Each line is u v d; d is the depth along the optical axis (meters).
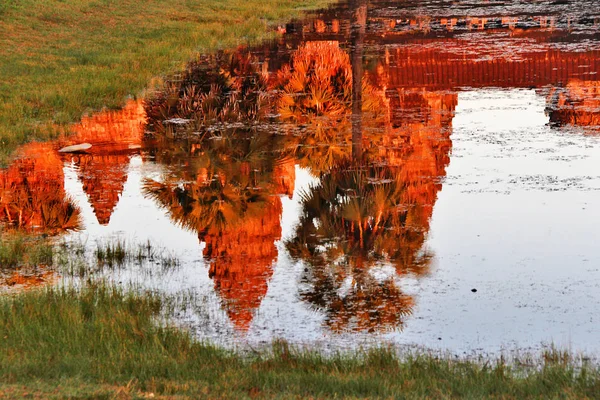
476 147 37.38
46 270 24.45
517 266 24.00
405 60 58.88
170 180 33.84
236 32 72.44
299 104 46.44
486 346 18.95
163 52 61.78
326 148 38.69
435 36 70.88
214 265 24.83
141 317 19.97
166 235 27.80
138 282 23.38
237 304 21.72
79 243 27.00
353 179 32.25
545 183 31.53
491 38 68.50
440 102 48.03
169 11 80.94
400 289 22.70
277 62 59.66
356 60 52.22
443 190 31.09
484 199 29.83
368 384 15.09
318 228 27.72
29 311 19.72
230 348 18.78
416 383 15.34
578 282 22.77
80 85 50.00
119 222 29.14
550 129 40.56
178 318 20.75
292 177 34.03
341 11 89.25
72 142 40.22
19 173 35.00
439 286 22.77
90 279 23.39
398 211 28.80
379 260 24.95
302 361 17.22
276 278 23.72
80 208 30.67
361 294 22.34
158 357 17.02
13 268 24.62
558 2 91.88
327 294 22.44
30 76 52.56
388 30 75.19
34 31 66.62
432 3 96.38
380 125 42.75
